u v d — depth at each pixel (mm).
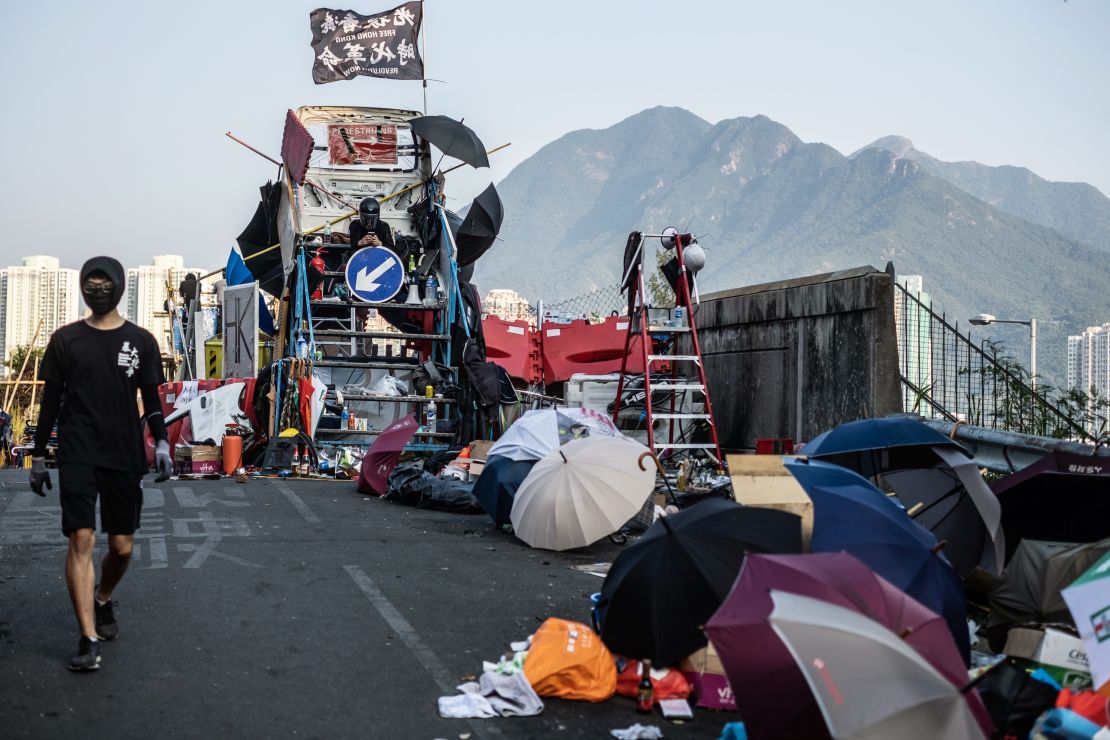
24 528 10031
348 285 17391
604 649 5910
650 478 9664
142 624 6836
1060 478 7844
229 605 7371
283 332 17859
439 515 11727
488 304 24938
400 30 20531
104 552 8953
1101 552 6227
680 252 14438
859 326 12539
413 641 6684
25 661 5973
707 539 5996
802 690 4312
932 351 12500
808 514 7254
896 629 4473
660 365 17172
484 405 16250
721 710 5691
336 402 16328
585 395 15797
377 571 8594
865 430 8242
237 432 15586
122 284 6078
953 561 8164
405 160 19594
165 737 5016
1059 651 5676
